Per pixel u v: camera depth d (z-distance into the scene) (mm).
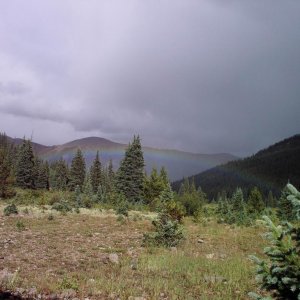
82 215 30422
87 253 14586
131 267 12484
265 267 5848
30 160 75000
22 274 10539
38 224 22984
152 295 9344
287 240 5891
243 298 9562
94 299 8828
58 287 9336
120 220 27281
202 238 21047
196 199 43875
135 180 55469
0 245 14961
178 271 12180
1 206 34688
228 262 13828
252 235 22906
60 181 89750
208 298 9234
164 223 18859
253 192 56031
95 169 82250
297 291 5484
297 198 5602
